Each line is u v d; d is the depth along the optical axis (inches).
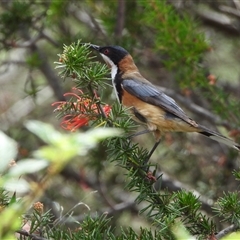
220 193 523.2
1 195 244.1
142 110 402.0
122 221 555.5
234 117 504.1
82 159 616.1
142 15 572.7
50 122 670.5
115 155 304.5
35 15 599.8
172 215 275.9
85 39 560.7
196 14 647.1
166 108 395.9
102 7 603.5
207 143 584.1
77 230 294.4
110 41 557.0
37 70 658.2
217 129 582.9
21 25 574.6
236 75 678.5
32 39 588.4
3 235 149.0
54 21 582.9
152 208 291.6
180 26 504.7
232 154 538.3
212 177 549.0
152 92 402.0
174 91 600.4
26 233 257.0
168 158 587.5
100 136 145.6
